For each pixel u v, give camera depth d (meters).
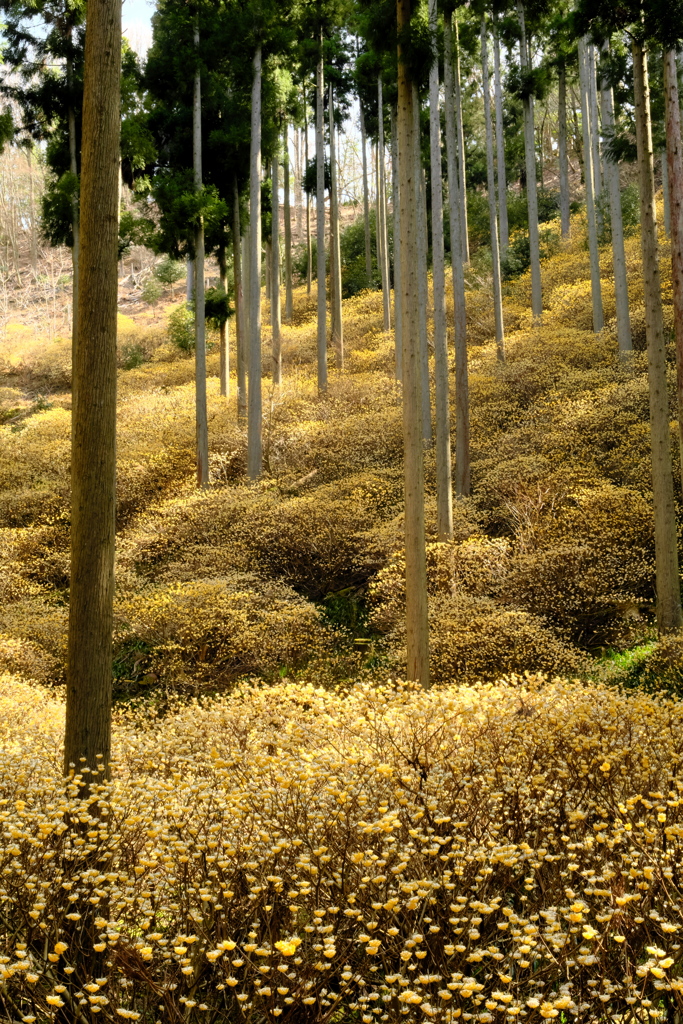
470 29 14.71
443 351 10.63
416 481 7.52
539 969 2.99
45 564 13.10
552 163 40.38
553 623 8.92
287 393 18.95
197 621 9.22
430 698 5.58
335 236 22.30
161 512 13.41
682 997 2.72
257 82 15.16
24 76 14.91
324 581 11.50
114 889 3.11
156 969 3.04
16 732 6.22
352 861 3.21
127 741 5.73
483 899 3.16
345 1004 3.03
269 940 3.07
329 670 8.85
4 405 27.73
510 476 11.88
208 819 3.69
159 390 24.09
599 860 3.29
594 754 4.30
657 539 8.45
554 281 22.06
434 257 11.10
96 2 4.25
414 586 7.44
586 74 20.69
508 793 3.79
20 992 2.98
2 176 55.94
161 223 15.48
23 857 3.27
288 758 4.22
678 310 8.12
